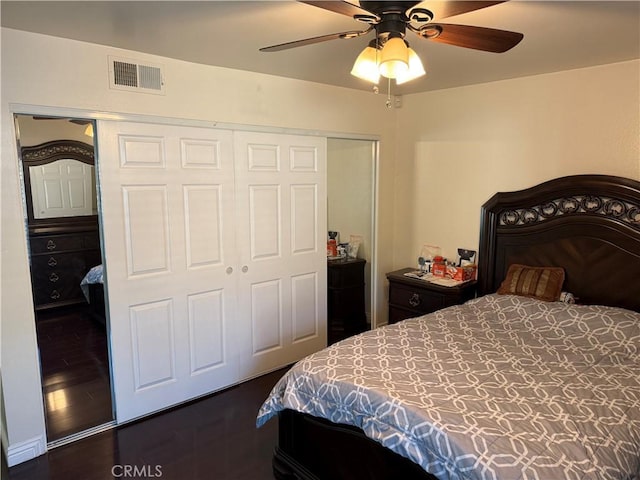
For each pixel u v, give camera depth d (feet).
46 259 8.65
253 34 7.47
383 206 13.97
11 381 7.89
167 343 9.80
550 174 10.85
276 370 11.91
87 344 9.81
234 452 8.47
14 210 7.63
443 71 10.44
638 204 9.30
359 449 6.62
